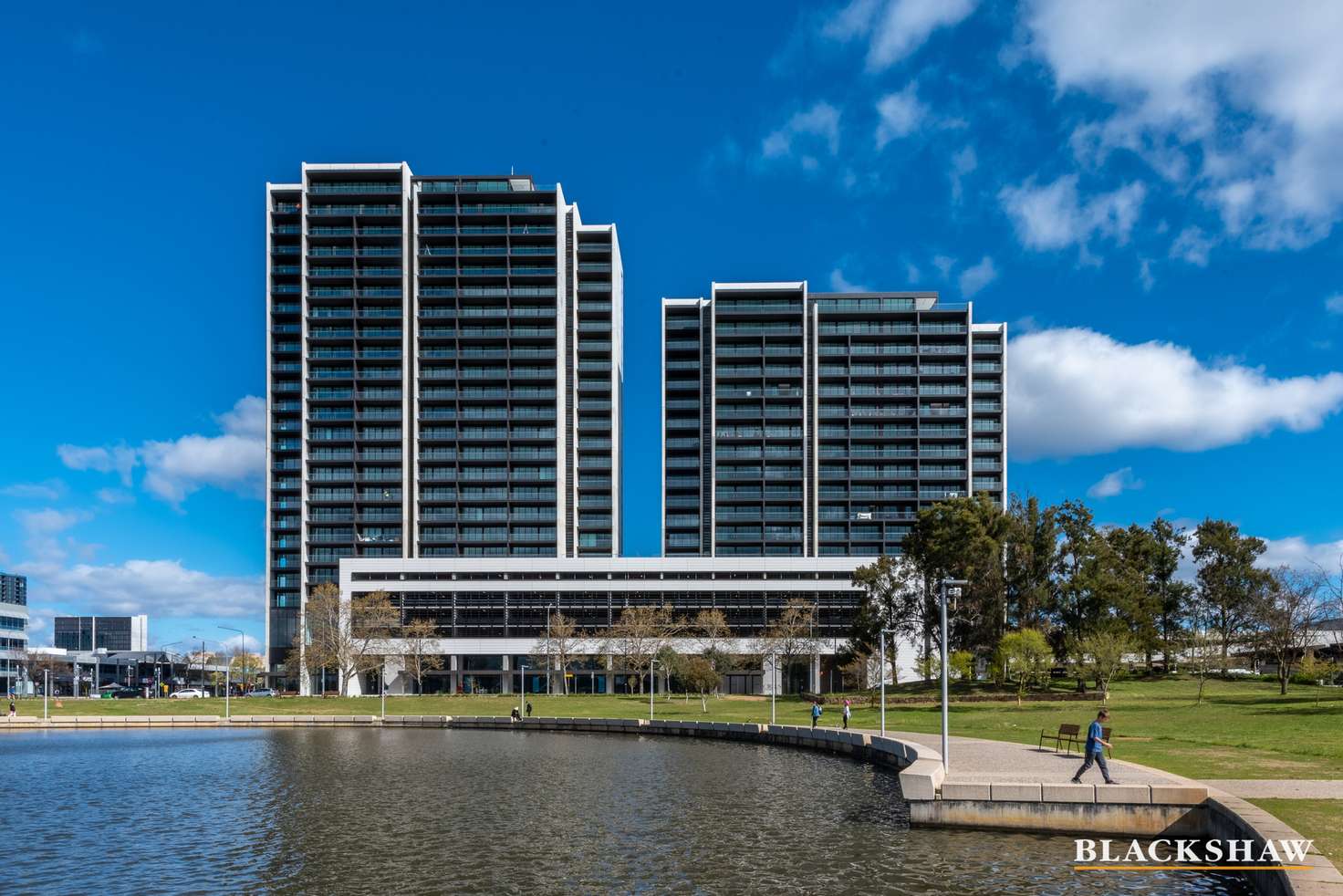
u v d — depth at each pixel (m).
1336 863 21.02
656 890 27.83
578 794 45.56
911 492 166.88
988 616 99.56
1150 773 35.22
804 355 166.75
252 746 75.31
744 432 166.75
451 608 147.38
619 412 188.12
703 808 40.59
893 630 106.62
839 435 167.38
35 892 29.45
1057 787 32.38
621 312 196.75
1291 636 80.69
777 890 27.30
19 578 191.75
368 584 147.75
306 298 163.75
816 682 139.88
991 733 57.06
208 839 36.91
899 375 167.50
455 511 161.38
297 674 151.00
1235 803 28.41
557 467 164.12
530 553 161.88
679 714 93.62
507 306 166.12
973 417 170.00
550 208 168.62
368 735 85.31
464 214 167.62
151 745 78.69
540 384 167.00
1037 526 103.38
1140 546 121.00
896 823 35.84
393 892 28.38
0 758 68.31
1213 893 25.53
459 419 165.25
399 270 166.50
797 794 44.19
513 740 78.25
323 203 168.25
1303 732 49.12
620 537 184.00
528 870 30.41
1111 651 79.62
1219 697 78.56
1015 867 28.48
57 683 191.50
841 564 146.00
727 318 170.25
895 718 73.19
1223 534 121.88
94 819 41.66
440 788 48.38
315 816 41.16
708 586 146.25
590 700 120.94
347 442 163.50
